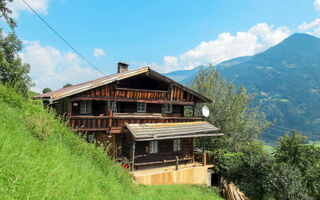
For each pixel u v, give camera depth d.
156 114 16.86
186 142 17.89
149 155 15.88
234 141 23.84
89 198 4.09
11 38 22.22
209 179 16.58
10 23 20.55
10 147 3.72
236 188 14.53
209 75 26.14
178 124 16.36
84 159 6.65
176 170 14.52
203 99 18.58
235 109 23.64
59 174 4.04
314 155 14.34
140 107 17.27
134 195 7.21
